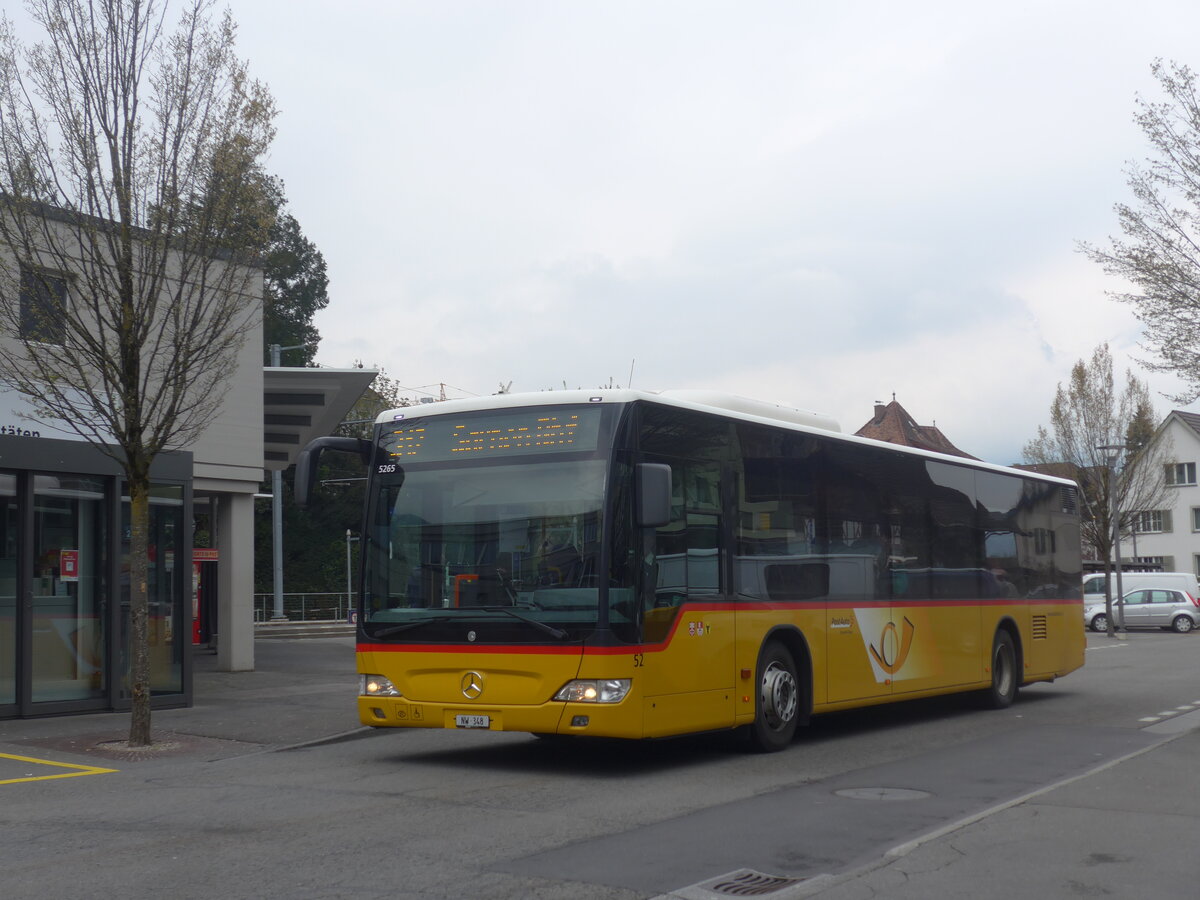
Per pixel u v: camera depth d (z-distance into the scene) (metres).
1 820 8.84
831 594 13.72
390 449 11.83
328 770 11.43
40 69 12.77
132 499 13.12
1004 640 17.89
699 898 6.57
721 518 12.02
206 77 13.30
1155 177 15.77
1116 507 45.09
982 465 17.72
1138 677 23.91
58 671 15.81
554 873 7.12
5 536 15.34
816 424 14.59
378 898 6.54
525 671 10.70
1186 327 15.70
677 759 12.16
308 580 64.94
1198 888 6.82
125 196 12.82
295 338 70.38
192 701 16.98
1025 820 8.60
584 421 10.98
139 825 8.60
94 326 14.86
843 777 10.97
